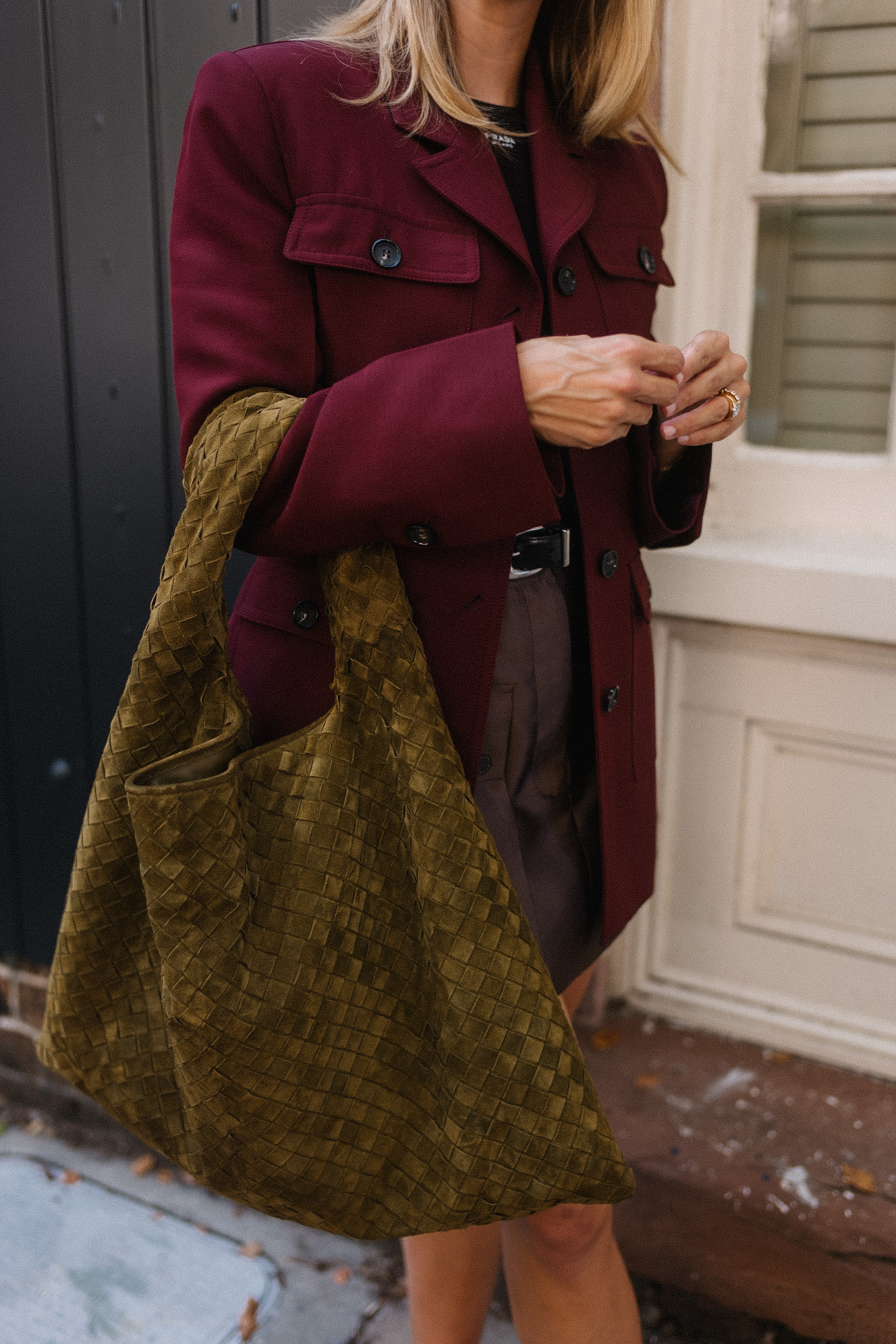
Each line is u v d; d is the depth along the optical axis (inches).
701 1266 58.7
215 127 35.9
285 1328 61.1
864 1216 55.2
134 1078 38.6
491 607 37.6
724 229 64.1
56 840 75.9
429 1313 48.3
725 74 61.8
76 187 62.7
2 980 81.1
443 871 34.9
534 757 41.7
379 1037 37.2
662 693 66.6
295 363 35.8
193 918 33.7
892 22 59.1
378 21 38.5
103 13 59.0
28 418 68.6
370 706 36.0
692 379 37.4
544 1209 36.5
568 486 40.5
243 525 35.9
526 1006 35.0
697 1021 69.5
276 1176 36.9
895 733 60.7
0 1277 64.9
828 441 66.9
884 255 62.9
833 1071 65.2
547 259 39.0
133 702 35.6
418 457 32.3
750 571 60.4
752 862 66.9
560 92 43.4
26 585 72.1
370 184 36.3
